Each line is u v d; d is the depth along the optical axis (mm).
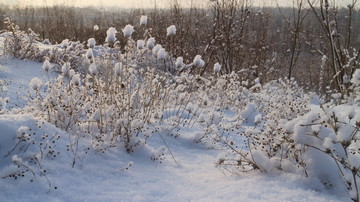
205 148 4270
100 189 2650
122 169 3125
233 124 4891
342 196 2625
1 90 6059
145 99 4461
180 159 3770
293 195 2570
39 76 8695
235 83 7277
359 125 2221
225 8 10438
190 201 2516
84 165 3033
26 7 21750
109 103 4184
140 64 5773
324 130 2895
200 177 3117
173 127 4621
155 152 3604
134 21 13914
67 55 10047
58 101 3785
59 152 3029
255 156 3135
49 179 2643
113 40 4270
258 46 11070
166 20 10945
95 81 4305
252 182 2861
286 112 4277
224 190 2711
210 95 7035
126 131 3668
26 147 2938
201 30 10992
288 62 16438
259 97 6844
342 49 8672
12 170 2549
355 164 2209
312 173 2865
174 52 9984
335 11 8789
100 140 3443
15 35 10430
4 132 2916
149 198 2553
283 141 3125
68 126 3729
